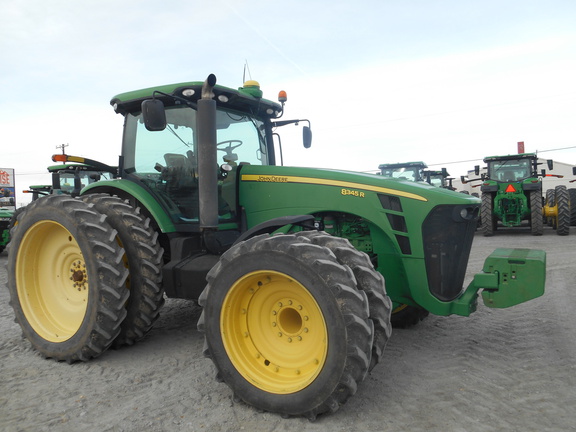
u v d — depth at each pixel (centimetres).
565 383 304
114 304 350
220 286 286
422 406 276
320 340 273
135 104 414
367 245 363
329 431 251
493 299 322
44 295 399
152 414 275
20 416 274
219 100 393
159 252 381
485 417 261
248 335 294
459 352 366
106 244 352
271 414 273
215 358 288
